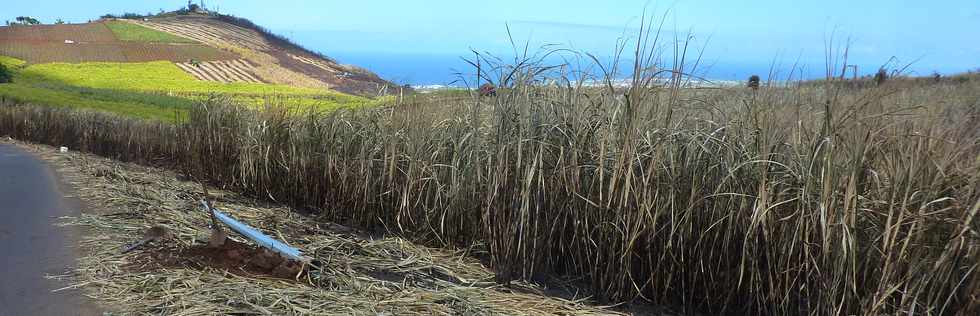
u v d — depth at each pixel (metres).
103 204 5.56
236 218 5.54
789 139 3.84
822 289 3.56
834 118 3.61
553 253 4.55
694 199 3.98
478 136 4.84
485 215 4.73
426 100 5.87
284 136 7.07
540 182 4.28
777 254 3.80
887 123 3.68
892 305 3.44
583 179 4.30
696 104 4.26
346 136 6.38
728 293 3.99
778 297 3.76
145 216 5.09
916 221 3.26
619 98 4.11
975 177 3.31
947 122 3.97
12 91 35.88
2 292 3.41
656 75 4.01
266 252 4.02
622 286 4.05
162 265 3.83
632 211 4.01
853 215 3.33
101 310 3.21
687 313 4.11
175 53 76.75
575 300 4.11
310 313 3.20
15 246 4.23
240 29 109.25
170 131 11.34
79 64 64.69
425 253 4.92
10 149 12.62
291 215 6.16
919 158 3.44
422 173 5.44
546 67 4.44
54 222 4.87
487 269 4.66
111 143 12.88
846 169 3.46
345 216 6.27
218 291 3.39
